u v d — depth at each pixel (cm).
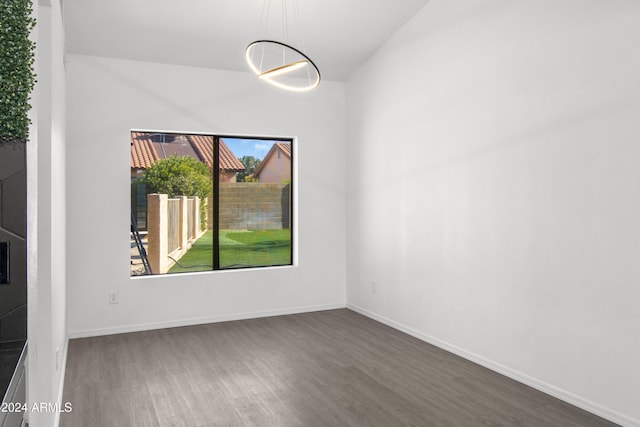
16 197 188
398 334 506
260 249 598
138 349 453
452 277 441
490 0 394
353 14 475
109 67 505
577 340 325
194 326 539
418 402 333
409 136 500
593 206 313
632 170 290
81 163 493
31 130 205
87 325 498
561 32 334
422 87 479
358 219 601
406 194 506
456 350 437
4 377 173
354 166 608
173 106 533
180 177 557
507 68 379
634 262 290
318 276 615
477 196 411
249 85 571
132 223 535
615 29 299
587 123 317
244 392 350
